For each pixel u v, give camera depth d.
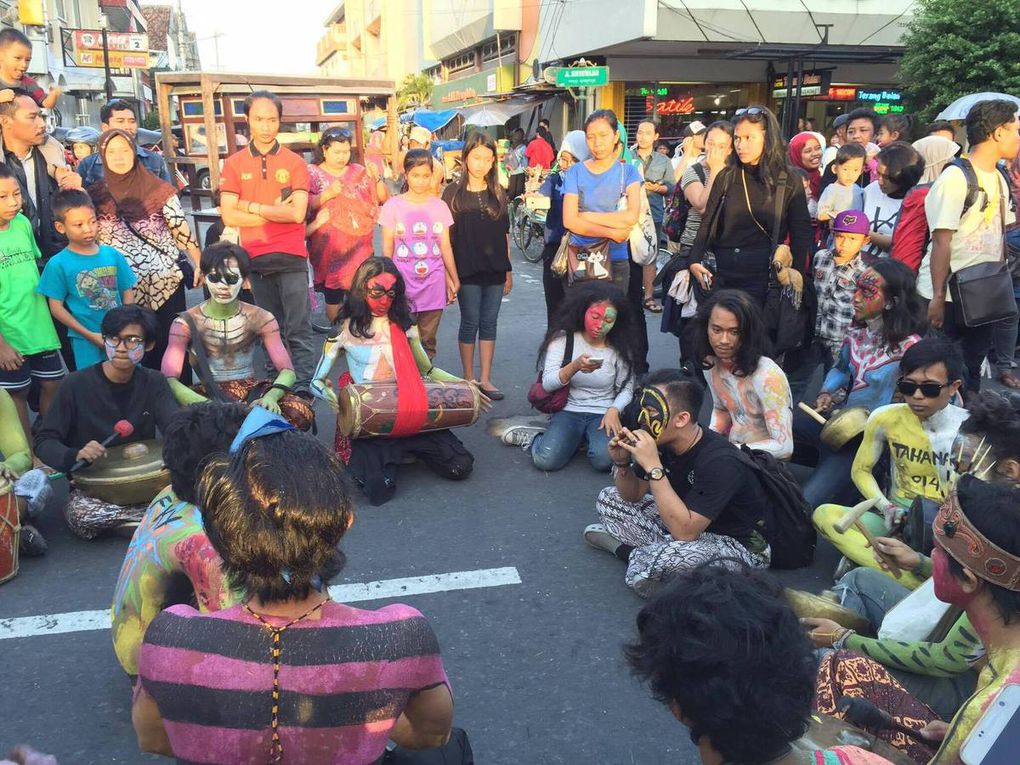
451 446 4.93
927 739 2.09
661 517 3.61
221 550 1.54
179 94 10.08
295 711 1.50
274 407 4.45
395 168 11.50
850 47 19.08
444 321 9.19
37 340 4.87
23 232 4.88
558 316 5.09
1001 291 5.19
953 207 5.10
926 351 3.45
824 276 5.30
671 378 3.40
